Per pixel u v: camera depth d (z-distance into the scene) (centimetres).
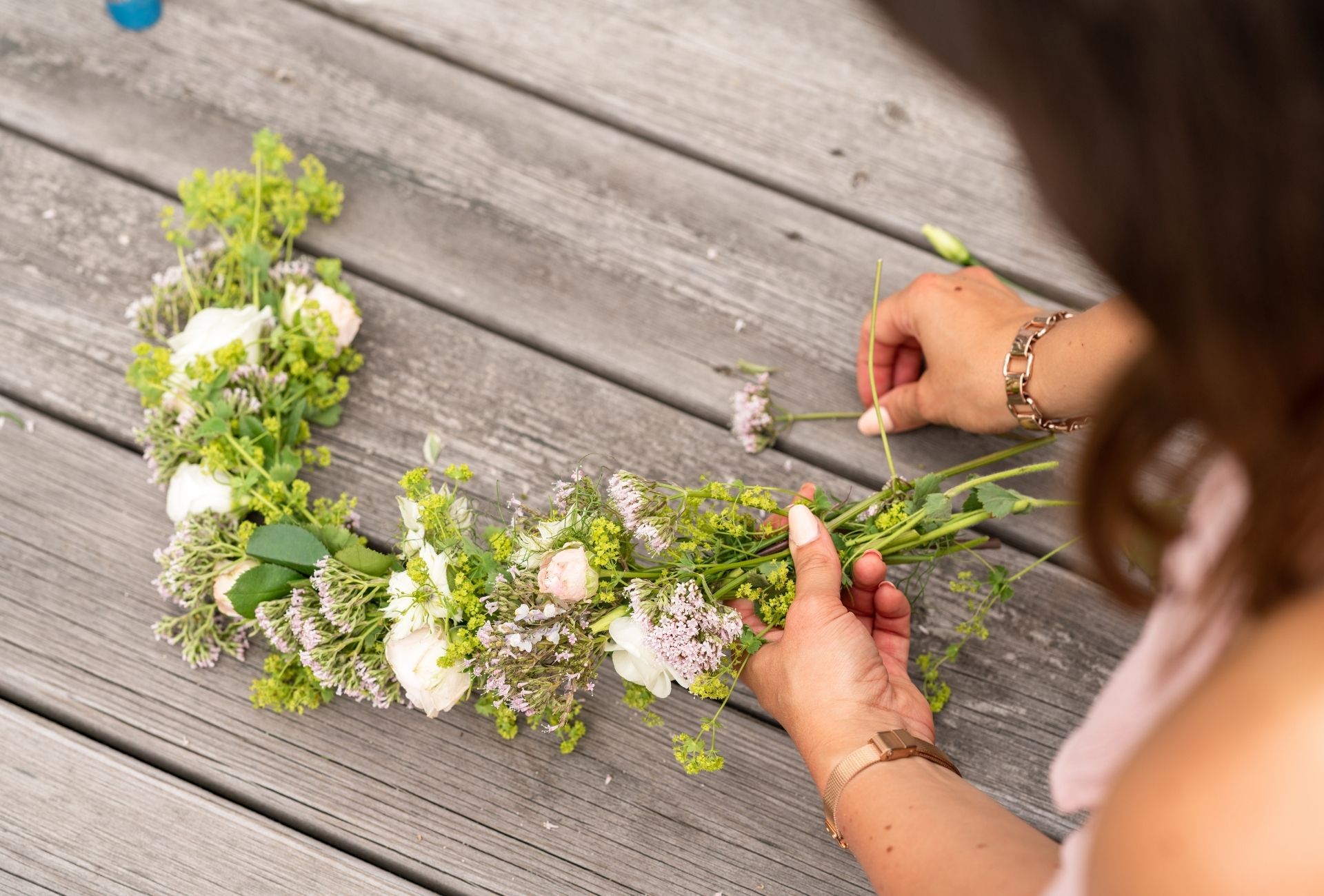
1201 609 67
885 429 108
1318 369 49
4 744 105
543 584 95
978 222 112
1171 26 42
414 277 110
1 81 111
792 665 94
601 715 106
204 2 113
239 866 104
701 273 111
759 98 113
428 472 108
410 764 105
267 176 109
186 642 105
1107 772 84
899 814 88
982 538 103
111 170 111
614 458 108
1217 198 44
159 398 105
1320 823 57
